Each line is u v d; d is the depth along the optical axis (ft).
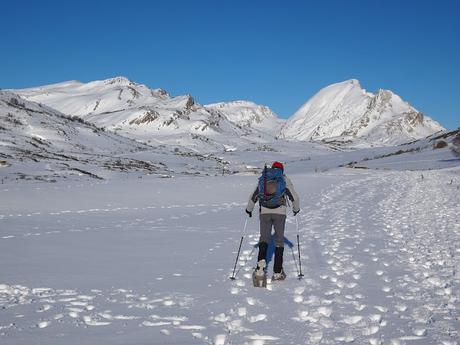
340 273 28.32
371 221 52.01
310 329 18.74
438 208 62.59
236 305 21.93
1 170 164.25
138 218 56.18
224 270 29.17
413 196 80.33
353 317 19.97
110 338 17.60
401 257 32.81
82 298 22.89
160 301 22.43
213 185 99.30
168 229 46.93
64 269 28.96
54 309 21.15
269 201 27.32
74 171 182.39
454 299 22.68
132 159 305.94
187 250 35.73
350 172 170.40
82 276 27.22
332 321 19.57
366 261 31.65
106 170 197.98
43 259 31.86
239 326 19.06
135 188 89.30
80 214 59.31
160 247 36.91
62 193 78.33
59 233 43.37
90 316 20.15
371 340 17.35
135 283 25.73
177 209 66.59
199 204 73.77
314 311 20.95
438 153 256.52
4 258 31.99
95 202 71.46
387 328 18.84
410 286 25.21
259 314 20.59
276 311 21.08
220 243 38.83
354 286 25.30
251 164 381.60
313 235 42.80
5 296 23.29
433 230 44.75
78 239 40.14
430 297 23.11
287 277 27.53
